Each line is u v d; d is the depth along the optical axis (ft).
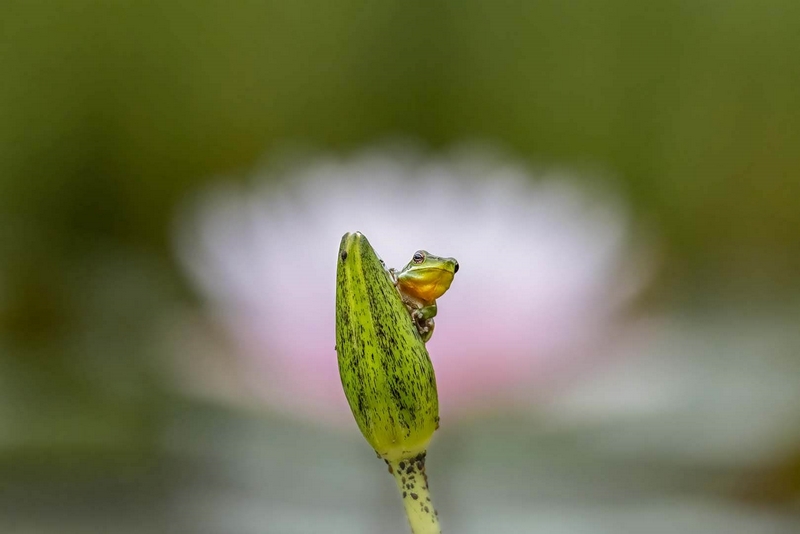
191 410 4.23
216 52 8.59
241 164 8.57
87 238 8.18
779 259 7.97
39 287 7.02
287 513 3.59
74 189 8.32
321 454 3.96
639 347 4.77
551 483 3.74
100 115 8.38
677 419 4.33
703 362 5.33
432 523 2.65
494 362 3.77
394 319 2.64
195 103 8.58
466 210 4.16
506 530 3.43
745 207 8.50
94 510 3.63
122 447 4.33
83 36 8.30
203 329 4.72
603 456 3.97
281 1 8.68
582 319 3.99
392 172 4.43
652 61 8.64
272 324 3.94
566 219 4.20
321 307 3.95
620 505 3.63
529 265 3.90
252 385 4.01
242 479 3.88
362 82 8.87
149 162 8.46
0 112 8.11
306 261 3.99
